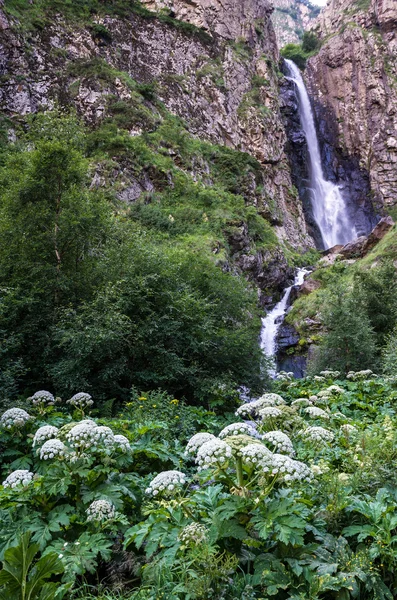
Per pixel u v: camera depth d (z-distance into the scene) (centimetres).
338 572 299
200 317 1118
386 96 5647
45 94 3316
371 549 313
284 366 2661
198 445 367
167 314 1066
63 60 3625
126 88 3716
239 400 1017
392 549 311
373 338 1662
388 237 3122
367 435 507
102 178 2761
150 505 357
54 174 1091
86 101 3453
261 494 324
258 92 5128
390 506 343
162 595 281
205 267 1462
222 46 5112
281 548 314
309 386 1122
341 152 5738
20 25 3488
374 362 1494
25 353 952
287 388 1159
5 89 3105
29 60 3388
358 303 1775
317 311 2734
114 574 333
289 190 4859
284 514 311
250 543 307
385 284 1914
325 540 320
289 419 530
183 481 340
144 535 330
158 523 341
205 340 1086
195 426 783
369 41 6003
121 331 921
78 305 1003
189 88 4503
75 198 1109
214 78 4766
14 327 941
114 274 1066
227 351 1125
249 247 3284
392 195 5138
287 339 2752
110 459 405
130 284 1038
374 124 5575
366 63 5888
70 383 861
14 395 827
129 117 3488
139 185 3027
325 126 5959
